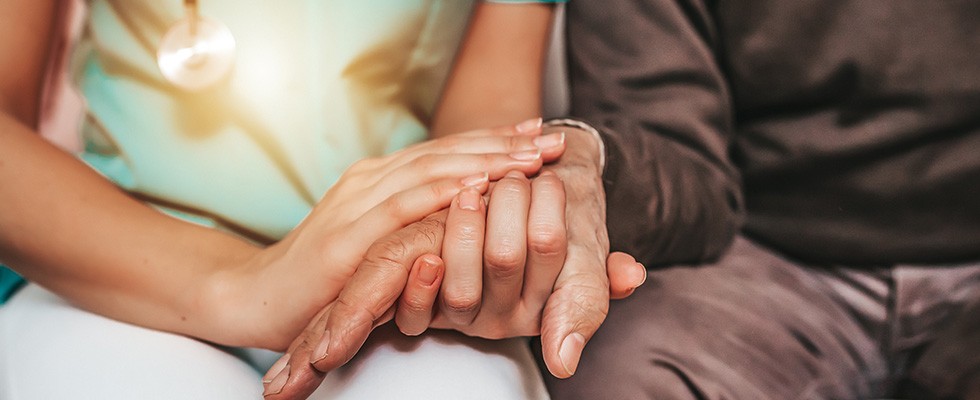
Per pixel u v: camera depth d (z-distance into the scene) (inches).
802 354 38.8
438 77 40.6
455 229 30.6
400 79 39.2
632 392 35.6
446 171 33.0
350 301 30.2
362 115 38.2
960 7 42.3
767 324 39.1
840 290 44.2
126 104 36.2
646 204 37.1
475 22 43.1
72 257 33.2
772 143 45.2
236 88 36.6
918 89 42.8
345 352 30.0
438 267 30.2
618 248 37.0
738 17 44.9
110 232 33.4
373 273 30.3
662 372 36.1
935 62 42.5
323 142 37.5
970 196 42.9
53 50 40.1
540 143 33.9
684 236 39.2
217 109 36.5
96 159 36.9
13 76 36.3
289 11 36.8
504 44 43.3
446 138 34.9
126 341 32.6
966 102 42.5
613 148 36.4
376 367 31.3
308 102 37.3
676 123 43.1
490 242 30.6
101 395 30.6
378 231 31.8
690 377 36.1
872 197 43.7
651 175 37.5
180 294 33.1
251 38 36.6
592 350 37.1
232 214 37.0
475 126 42.0
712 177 41.5
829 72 43.8
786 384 37.3
